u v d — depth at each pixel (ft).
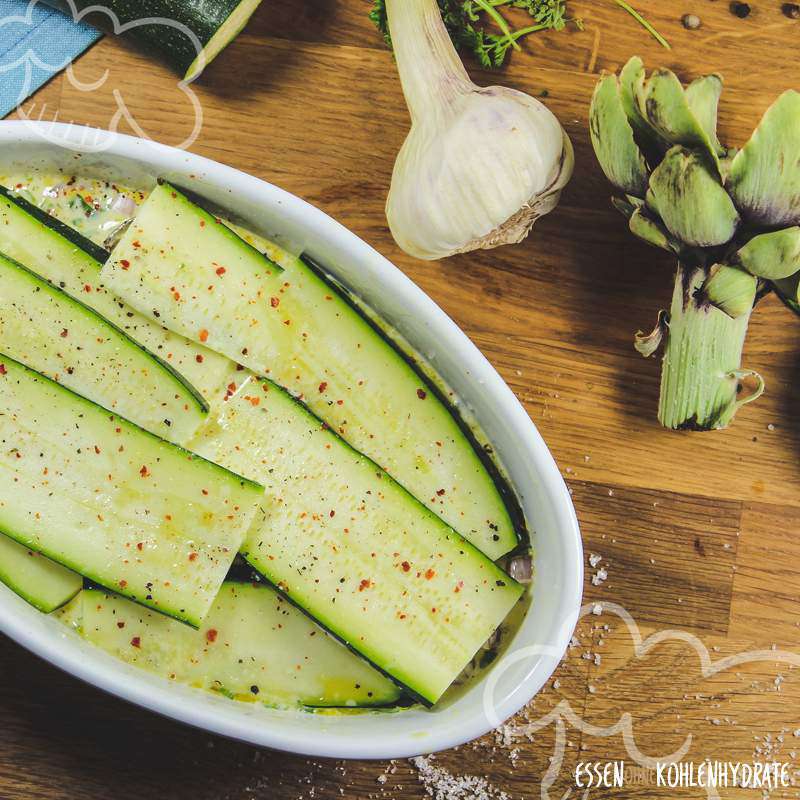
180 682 2.66
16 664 2.79
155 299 2.65
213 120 2.78
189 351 2.68
